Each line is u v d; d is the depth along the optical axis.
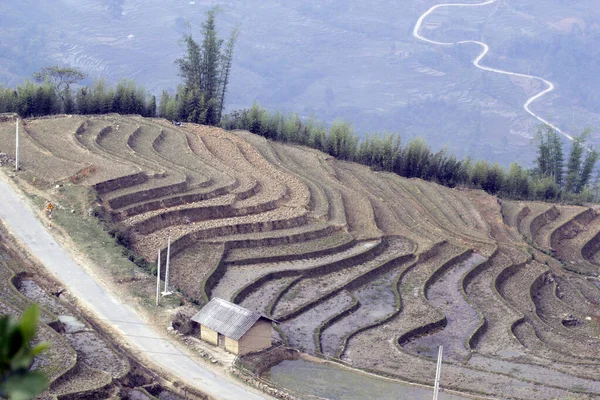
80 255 61.19
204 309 53.19
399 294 70.25
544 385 52.59
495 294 73.56
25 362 5.92
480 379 53.09
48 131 90.62
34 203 68.88
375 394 48.00
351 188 96.94
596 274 88.75
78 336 47.00
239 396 44.53
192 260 68.44
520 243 91.06
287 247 75.62
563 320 71.56
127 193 74.38
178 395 44.12
